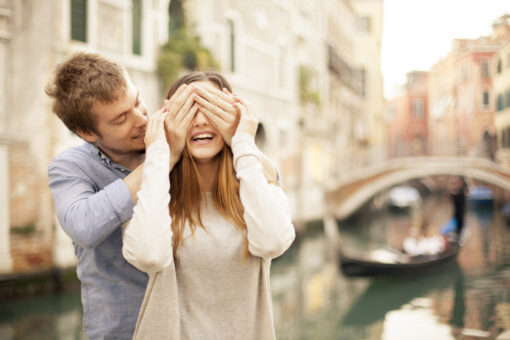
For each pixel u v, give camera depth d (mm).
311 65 18500
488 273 10125
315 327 6656
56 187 1302
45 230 7742
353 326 6715
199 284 1225
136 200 1191
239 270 1234
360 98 28109
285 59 16078
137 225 1107
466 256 12141
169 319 1158
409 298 8250
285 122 15766
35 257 7609
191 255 1226
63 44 8078
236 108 1294
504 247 13422
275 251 1184
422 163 22562
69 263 7941
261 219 1176
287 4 16094
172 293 1163
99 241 1182
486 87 19078
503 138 18844
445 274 10102
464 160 20672
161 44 10172
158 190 1143
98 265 1298
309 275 10109
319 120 19016
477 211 23984
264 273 1267
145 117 1387
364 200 21656
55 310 6984
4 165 7320
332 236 10805
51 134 7797
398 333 6383
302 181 16906
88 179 1339
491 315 7195
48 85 1351
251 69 13820
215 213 1290
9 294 7262
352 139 25469
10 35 7453
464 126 20578
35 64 7715
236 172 1242
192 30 11320
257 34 14164
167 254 1122
